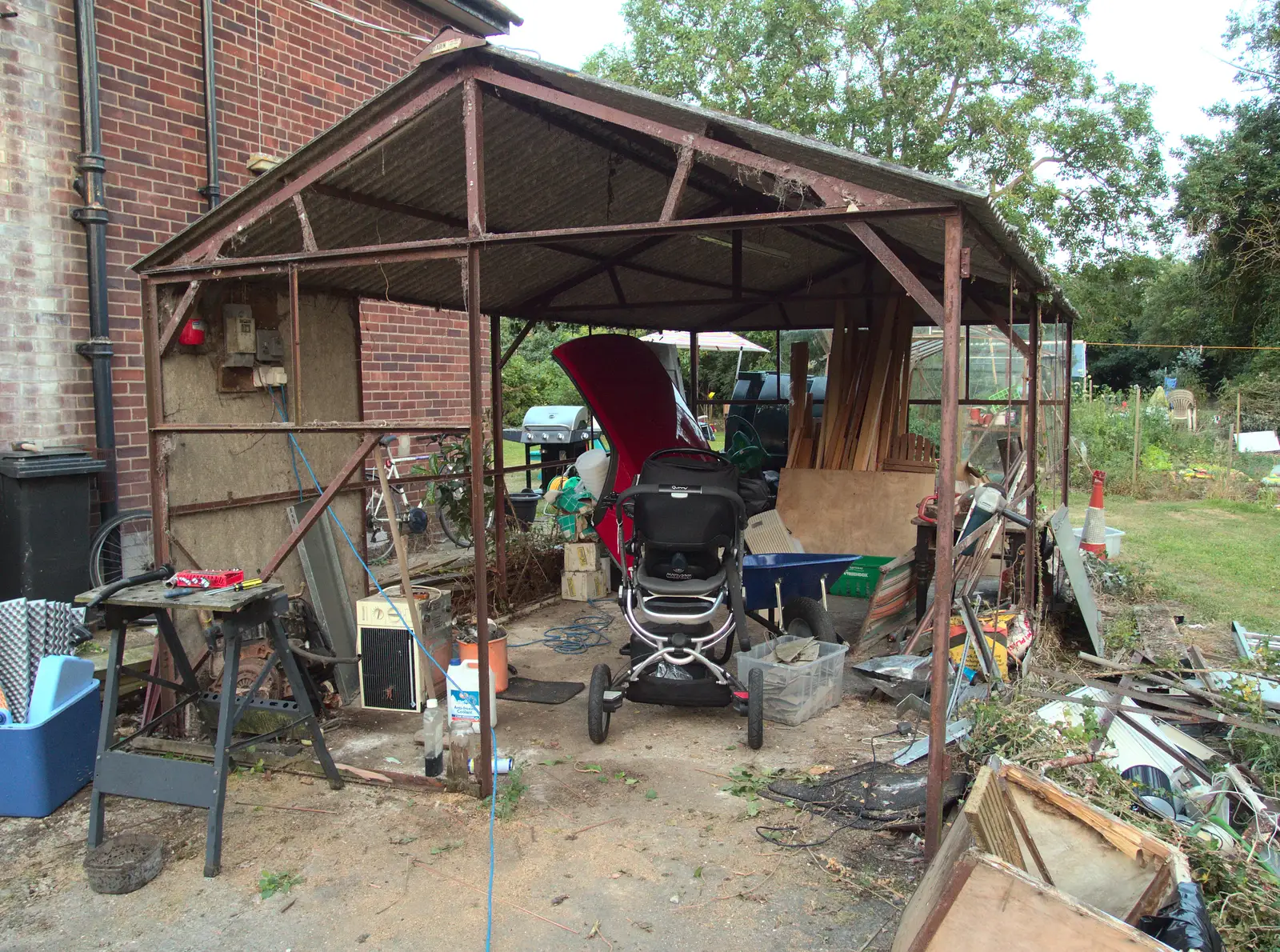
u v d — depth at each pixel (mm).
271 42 6641
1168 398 18891
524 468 7387
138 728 4543
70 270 5344
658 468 5004
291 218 4406
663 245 6582
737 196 5648
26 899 3137
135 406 5746
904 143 16594
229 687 3369
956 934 2152
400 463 8234
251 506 5180
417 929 2934
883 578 5793
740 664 4750
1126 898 2449
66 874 3307
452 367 8820
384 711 4934
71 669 3963
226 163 6324
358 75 7445
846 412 7988
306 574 5402
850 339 8102
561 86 3541
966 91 17078
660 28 18281
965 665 4695
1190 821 3256
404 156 4195
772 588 5434
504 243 3643
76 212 5301
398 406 8172
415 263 5461
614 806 3789
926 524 5770
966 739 3885
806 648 4809
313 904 3084
